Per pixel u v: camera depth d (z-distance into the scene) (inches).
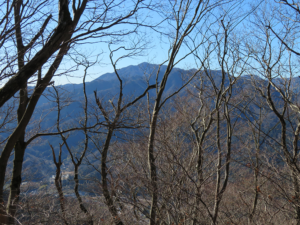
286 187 187.9
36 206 227.1
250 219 220.8
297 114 189.6
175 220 183.3
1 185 179.9
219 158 203.0
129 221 217.5
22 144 212.5
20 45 162.9
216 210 190.9
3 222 177.6
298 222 179.9
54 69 177.3
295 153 172.2
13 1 125.9
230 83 211.2
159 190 193.3
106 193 216.7
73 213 249.6
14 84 100.5
